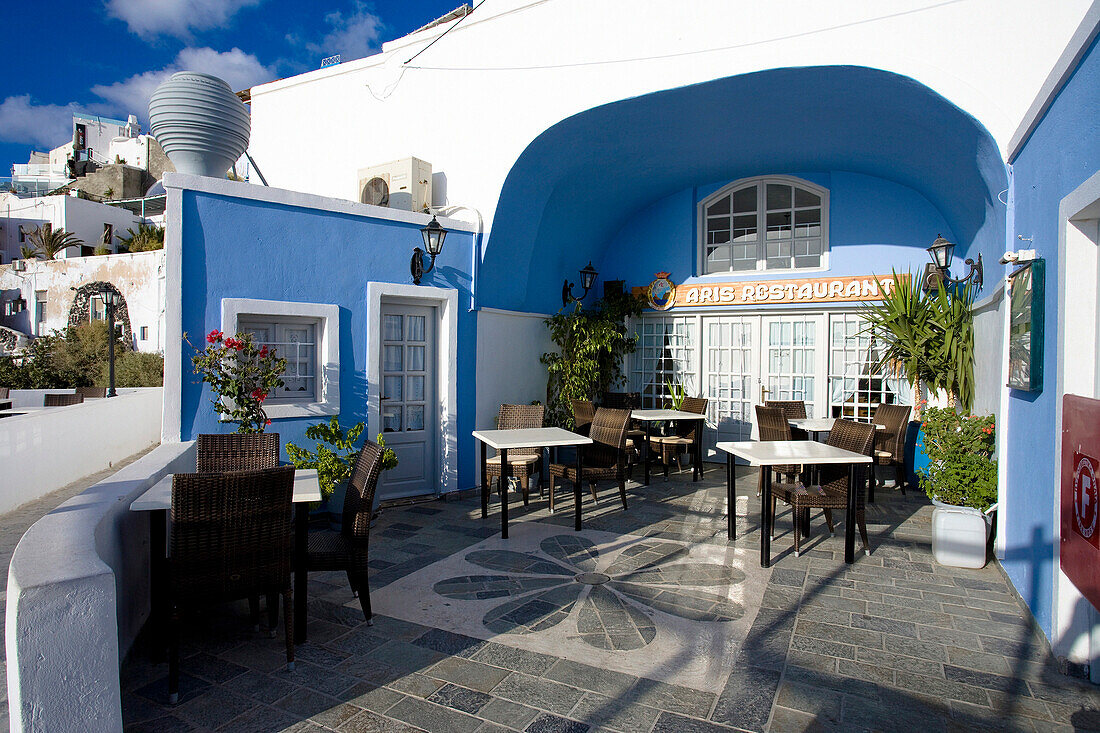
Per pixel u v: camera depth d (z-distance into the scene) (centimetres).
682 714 272
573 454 841
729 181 906
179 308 518
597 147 729
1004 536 455
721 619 376
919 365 716
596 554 501
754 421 907
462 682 299
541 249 815
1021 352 390
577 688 294
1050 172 354
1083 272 314
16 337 2253
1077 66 310
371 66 791
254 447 446
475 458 724
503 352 764
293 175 860
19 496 683
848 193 834
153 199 3241
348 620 372
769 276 883
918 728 263
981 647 340
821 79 554
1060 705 282
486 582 437
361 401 623
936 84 487
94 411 896
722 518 618
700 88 588
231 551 291
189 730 258
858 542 539
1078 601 310
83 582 207
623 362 991
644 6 604
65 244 2694
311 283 590
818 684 299
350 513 386
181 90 538
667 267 949
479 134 705
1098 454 263
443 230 644
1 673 297
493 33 691
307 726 262
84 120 4581
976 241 652
